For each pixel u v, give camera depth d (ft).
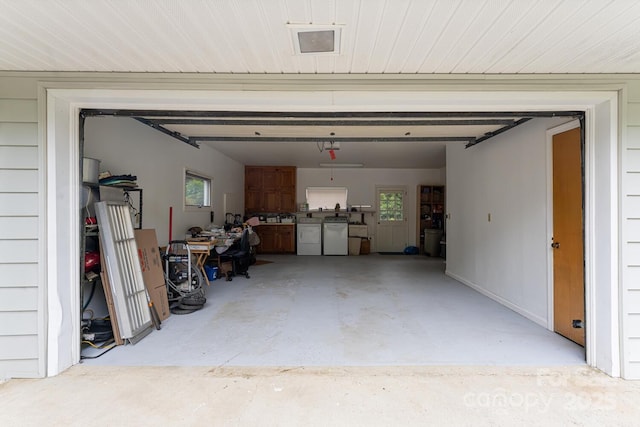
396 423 5.38
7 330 6.87
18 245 6.90
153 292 10.18
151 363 7.50
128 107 7.53
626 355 6.87
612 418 5.52
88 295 8.93
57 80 6.90
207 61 6.46
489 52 6.01
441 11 4.70
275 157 22.24
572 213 8.79
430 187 27.73
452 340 8.83
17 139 6.90
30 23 5.01
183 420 5.46
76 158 7.47
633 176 6.93
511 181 11.63
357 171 27.81
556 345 8.50
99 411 5.69
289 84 7.06
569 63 6.47
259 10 4.70
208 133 13.23
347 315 10.93
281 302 12.44
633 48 5.80
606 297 7.06
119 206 9.07
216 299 12.84
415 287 14.94
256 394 6.23
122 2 4.48
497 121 10.23
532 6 4.54
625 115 6.91
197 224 16.85
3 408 5.78
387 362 7.55
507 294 11.90
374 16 4.85
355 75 7.04
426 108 7.49
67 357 7.25
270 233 26.25
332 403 5.94
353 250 26.07
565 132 9.06
